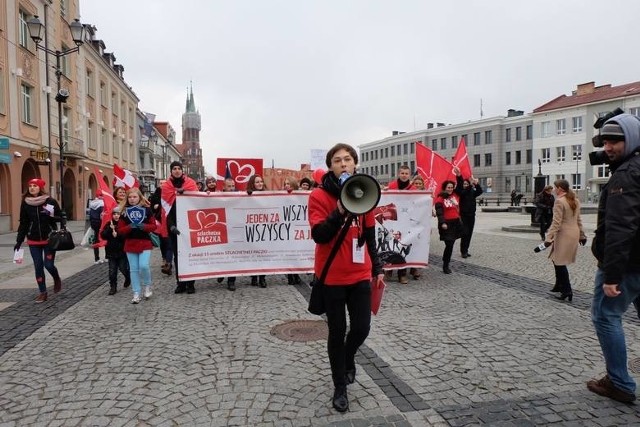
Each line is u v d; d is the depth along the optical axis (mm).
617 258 3158
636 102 49594
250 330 5281
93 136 33250
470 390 3711
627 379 3461
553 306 6285
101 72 34875
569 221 6535
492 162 68062
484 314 5895
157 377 3990
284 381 3887
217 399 3572
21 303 6742
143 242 6762
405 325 5426
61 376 4043
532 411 3357
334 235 3178
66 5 27922
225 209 7578
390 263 7949
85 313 6121
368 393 3662
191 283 7344
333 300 3334
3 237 17609
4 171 19781
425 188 10266
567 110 56656
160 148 66375
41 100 23500
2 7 19438
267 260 7789
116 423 3232
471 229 10773
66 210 28109
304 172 18625
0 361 4410
